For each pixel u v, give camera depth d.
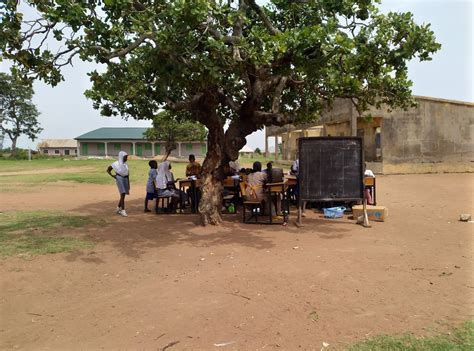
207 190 8.62
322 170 8.45
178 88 9.49
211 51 6.34
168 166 10.70
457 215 9.49
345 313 4.09
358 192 8.52
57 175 24.30
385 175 21.53
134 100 10.33
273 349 3.45
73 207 11.80
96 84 8.26
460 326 3.75
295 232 7.87
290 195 11.60
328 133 26.70
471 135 23.39
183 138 44.25
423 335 3.60
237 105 9.33
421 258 5.92
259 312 4.16
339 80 9.24
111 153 58.91
